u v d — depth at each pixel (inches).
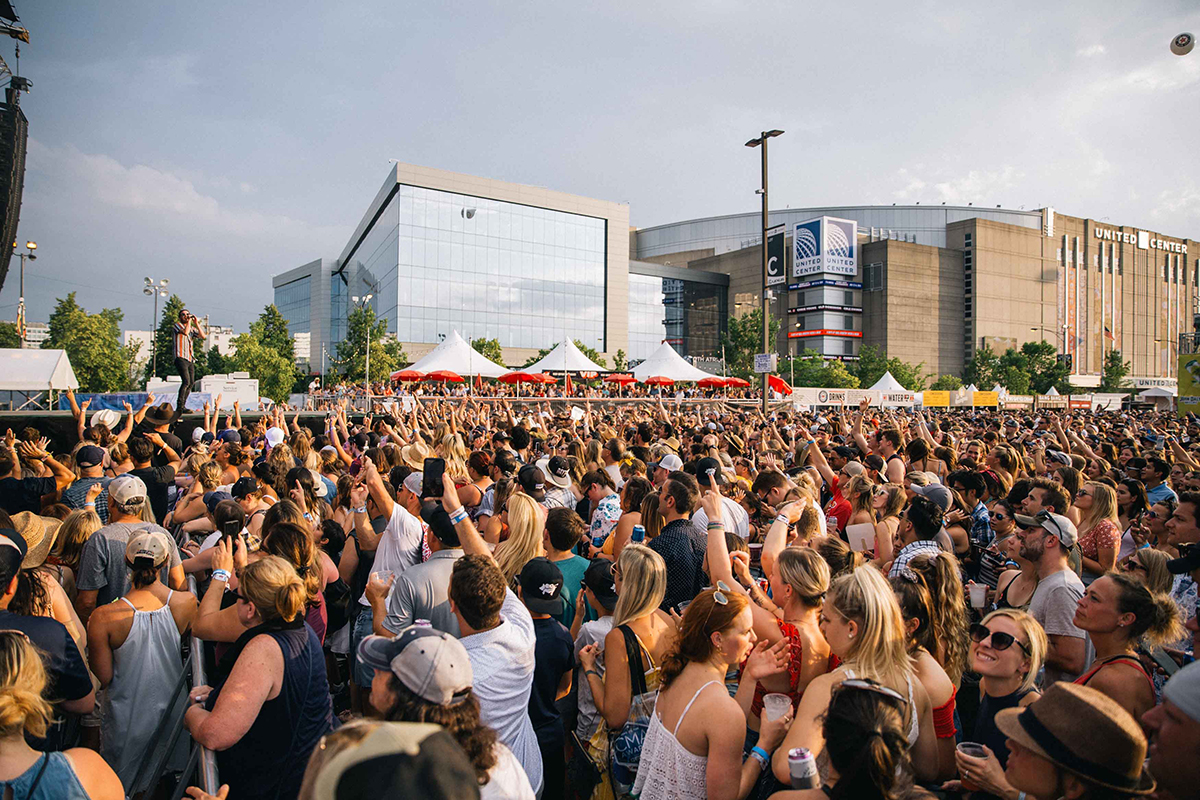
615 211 3442.4
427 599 145.1
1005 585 178.1
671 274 4320.9
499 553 173.0
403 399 790.5
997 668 109.8
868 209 5447.8
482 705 113.0
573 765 140.0
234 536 162.2
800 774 81.0
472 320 3048.7
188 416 509.0
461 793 44.6
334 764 44.0
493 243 3110.2
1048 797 72.0
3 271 682.2
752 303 4493.1
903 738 73.9
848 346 4183.1
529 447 403.5
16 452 252.2
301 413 566.6
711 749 100.3
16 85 615.2
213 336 4402.1
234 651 118.3
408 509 220.8
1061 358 4379.9
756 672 115.3
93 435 305.3
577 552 242.7
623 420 667.4
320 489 228.1
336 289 4370.1
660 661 125.5
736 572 168.2
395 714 77.2
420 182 2928.2
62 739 132.5
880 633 102.2
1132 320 5339.6
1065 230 4953.3
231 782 105.5
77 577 167.3
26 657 85.0
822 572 124.0
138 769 138.6
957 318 4475.9
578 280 3339.1
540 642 139.2
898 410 1561.3
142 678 140.9
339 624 199.5
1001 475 278.5
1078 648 142.6
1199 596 158.4
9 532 156.8
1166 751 75.2
